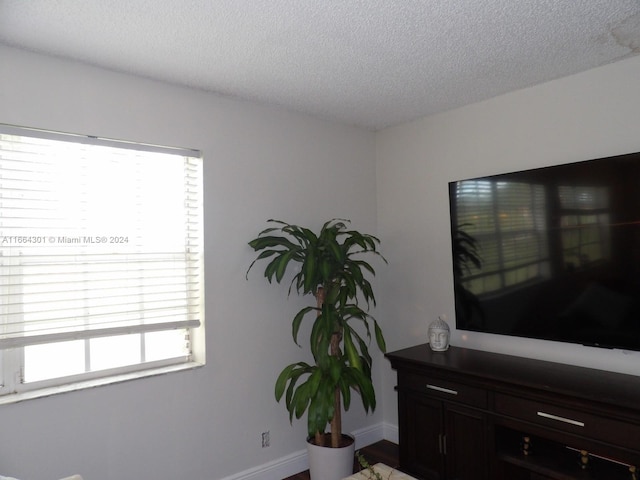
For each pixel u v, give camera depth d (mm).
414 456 2625
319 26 1875
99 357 2301
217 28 1876
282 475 2805
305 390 2457
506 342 2693
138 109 2350
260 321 2771
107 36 1930
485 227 2656
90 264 2221
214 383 2559
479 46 2084
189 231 2570
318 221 3100
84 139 2176
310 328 3031
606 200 2168
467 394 2346
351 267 2682
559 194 2336
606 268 2164
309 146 3080
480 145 2838
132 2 1669
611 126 2283
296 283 2949
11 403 1945
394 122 3266
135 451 2266
